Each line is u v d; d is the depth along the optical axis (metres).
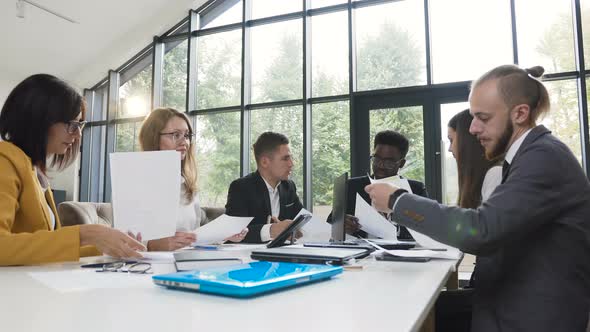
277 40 5.32
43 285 0.63
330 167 4.83
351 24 4.86
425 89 4.43
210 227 1.30
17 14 4.64
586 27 3.93
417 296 0.56
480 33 4.37
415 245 1.39
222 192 5.27
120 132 6.24
